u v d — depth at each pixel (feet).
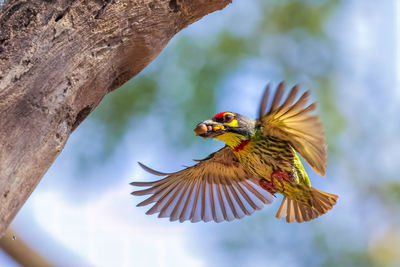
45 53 23.06
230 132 28.89
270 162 28.94
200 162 31.01
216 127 28.71
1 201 21.44
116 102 43.21
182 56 44.50
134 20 25.67
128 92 43.39
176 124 42.39
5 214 21.75
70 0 23.94
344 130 47.93
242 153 29.32
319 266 44.24
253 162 29.45
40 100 22.65
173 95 43.37
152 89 43.45
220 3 28.55
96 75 24.95
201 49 45.19
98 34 24.64
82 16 24.11
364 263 45.75
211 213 32.58
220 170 32.07
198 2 27.84
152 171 30.17
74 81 23.91
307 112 24.85
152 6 26.09
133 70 27.58
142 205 31.58
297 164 28.86
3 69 22.17
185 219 32.24
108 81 26.12
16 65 22.39
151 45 26.78
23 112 22.18
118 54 25.89
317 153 26.71
